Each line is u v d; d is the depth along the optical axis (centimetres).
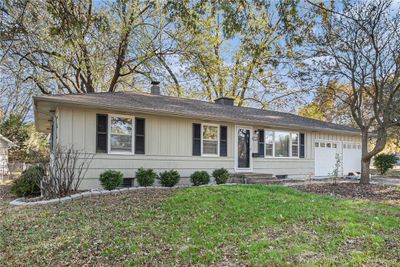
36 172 1123
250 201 789
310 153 1777
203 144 1373
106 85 2102
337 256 468
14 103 2516
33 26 795
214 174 1344
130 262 471
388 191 1211
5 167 2244
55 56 1650
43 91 1903
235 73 2377
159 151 1247
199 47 2047
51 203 881
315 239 539
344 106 2391
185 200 817
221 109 1596
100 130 1118
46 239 573
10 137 2662
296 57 1416
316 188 1256
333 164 1892
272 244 515
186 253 493
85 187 1079
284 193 943
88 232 598
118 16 1825
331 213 691
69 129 1060
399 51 1280
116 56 1919
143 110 1154
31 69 1755
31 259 494
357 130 1972
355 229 586
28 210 805
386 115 1361
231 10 596
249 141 1528
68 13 656
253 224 627
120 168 1152
